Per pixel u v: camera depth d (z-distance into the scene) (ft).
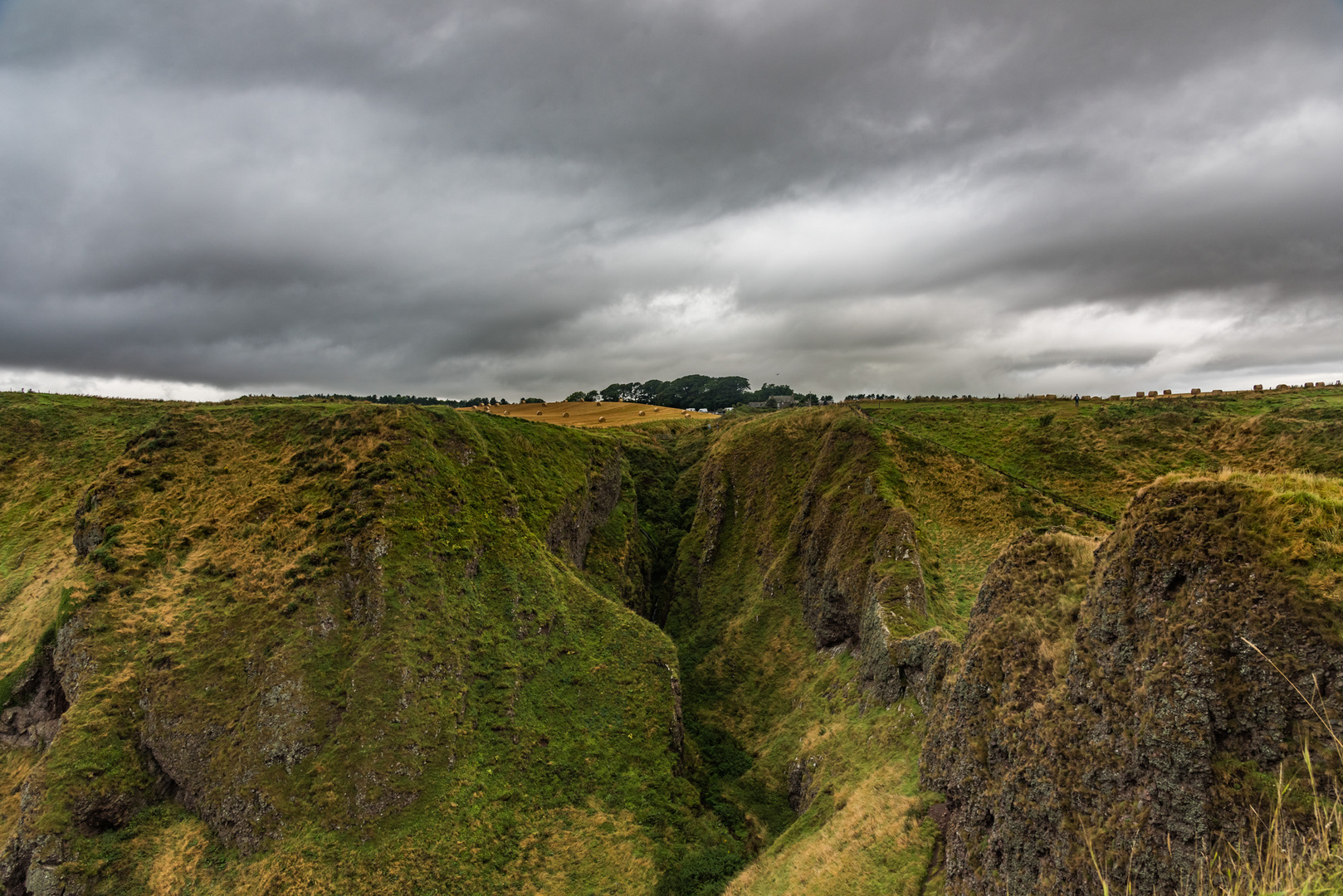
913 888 93.86
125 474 191.42
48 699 160.15
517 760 160.15
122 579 167.63
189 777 145.89
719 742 194.39
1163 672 62.59
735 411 459.32
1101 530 182.60
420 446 201.05
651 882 140.15
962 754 97.19
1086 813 67.31
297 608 163.02
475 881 135.03
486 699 168.25
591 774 162.81
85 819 138.31
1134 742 63.72
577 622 196.85
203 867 135.74
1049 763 74.43
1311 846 39.04
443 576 180.34
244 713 151.02
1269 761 53.88
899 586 169.68
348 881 130.00
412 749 149.18
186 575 171.22
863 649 173.06
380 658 157.89
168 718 149.38
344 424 203.10
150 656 156.97
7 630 175.32
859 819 115.75
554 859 143.54
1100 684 71.15
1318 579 55.88
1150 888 57.41
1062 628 85.92
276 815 138.72
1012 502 202.80
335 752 146.20
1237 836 52.54
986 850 83.56
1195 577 64.13
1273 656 55.72
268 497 185.98
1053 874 68.74
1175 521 68.54
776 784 166.71
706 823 156.76
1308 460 185.68
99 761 143.64
